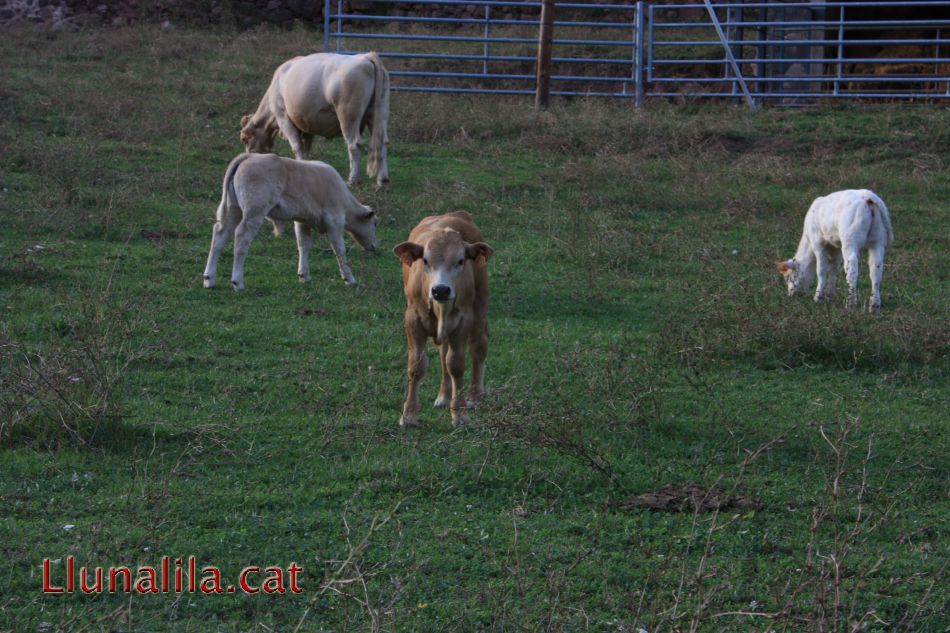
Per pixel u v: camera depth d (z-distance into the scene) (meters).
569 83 25.94
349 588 5.83
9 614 5.50
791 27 23.56
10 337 9.74
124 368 9.16
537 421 7.98
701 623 5.62
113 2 30.02
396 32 29.41
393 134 20.62
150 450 7.77
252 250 14.08
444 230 8.12
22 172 16.39
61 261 12.80
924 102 24.52
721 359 10.66
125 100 21.08
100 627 5.39
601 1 29.91
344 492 7.19
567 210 16.53
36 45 26.44
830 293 12.85
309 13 30.67
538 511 7.03
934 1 21.91
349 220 13.14
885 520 6.88
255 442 8.05
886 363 10.66
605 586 6.04
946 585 6.12
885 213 12.31
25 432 7.87
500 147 20.22
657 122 21.25
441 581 6.03
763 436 8.54
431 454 7.82
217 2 30.41
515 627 5.50
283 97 17.44
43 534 6.38
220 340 10.55
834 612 5.44
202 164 17.89
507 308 12.24
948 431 8.81
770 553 6.52
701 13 29.14
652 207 17.12
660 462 7.91
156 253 13.44
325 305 11.99
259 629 5.50
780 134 21.23
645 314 12.24
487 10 23.78
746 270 13.95
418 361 8.40
